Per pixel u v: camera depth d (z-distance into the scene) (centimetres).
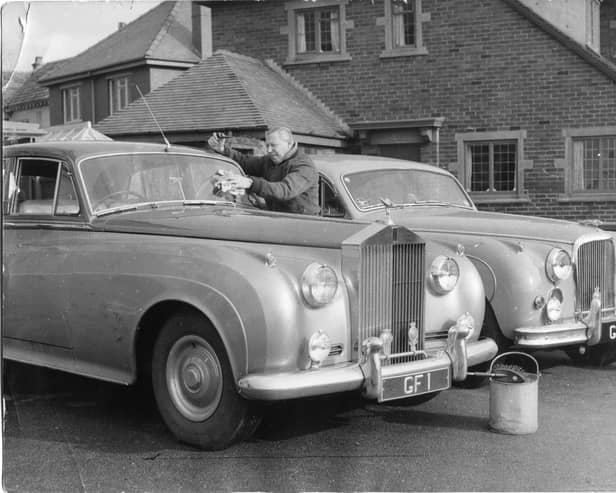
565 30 1334
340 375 383
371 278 407
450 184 716
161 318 427
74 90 2066
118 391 541
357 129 1384
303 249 416
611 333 581
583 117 1270
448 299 461
